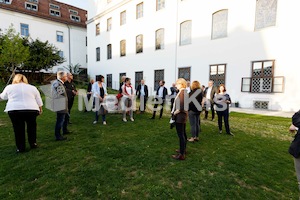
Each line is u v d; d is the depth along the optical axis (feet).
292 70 32.91
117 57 69.00
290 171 10.50
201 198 7.97
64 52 89.30
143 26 58.34
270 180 9.46
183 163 11.18
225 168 10.67
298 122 6.99
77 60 93.81
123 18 66.08
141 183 8.95
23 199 7.62
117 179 9.23
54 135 16.12
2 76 52.80
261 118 27.40
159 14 53.57
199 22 44.98
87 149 12.99
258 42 36.35
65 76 14.93
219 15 41.91
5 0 76.54
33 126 12.67
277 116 28.99
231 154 12.79
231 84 40.57
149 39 56.90
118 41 68.03
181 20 48.55
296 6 31.81
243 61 38.52
